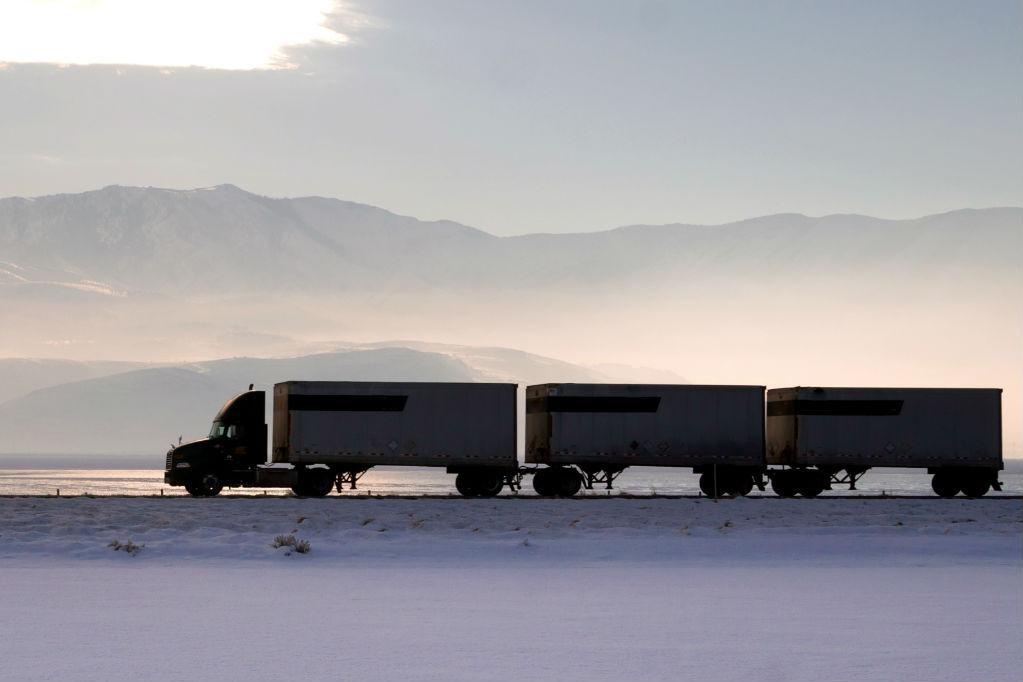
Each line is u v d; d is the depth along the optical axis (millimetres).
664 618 25016
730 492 68500
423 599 27750
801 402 69250
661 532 44094
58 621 24156
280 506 57406
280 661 19938
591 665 19750
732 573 33562
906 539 41719
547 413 67625
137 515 50031
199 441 64625
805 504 62500
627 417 67375
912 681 18453
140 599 27422
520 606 26688
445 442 66438
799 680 18516
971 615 25625
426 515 51531
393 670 19188
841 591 29688
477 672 19062
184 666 19453
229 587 29672
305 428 66000
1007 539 41938
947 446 69250
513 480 67938
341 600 27469
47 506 56469
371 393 66250
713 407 67375
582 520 49156
